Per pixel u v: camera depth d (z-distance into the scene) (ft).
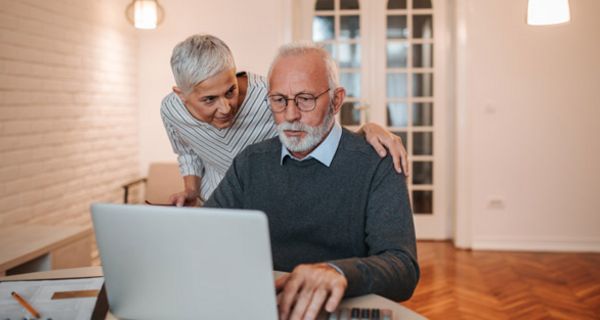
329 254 5.04
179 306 3.40
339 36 16.07
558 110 14.37
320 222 5.00
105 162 13.23
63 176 11.22
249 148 5.50
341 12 16.01
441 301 10.70
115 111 13.78
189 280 3.29
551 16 10.54
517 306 10.39
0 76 9.11
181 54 5.38
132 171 14.89
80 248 8.54
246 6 14.93
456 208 15.02
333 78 4.80
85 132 12.18
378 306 3.82
